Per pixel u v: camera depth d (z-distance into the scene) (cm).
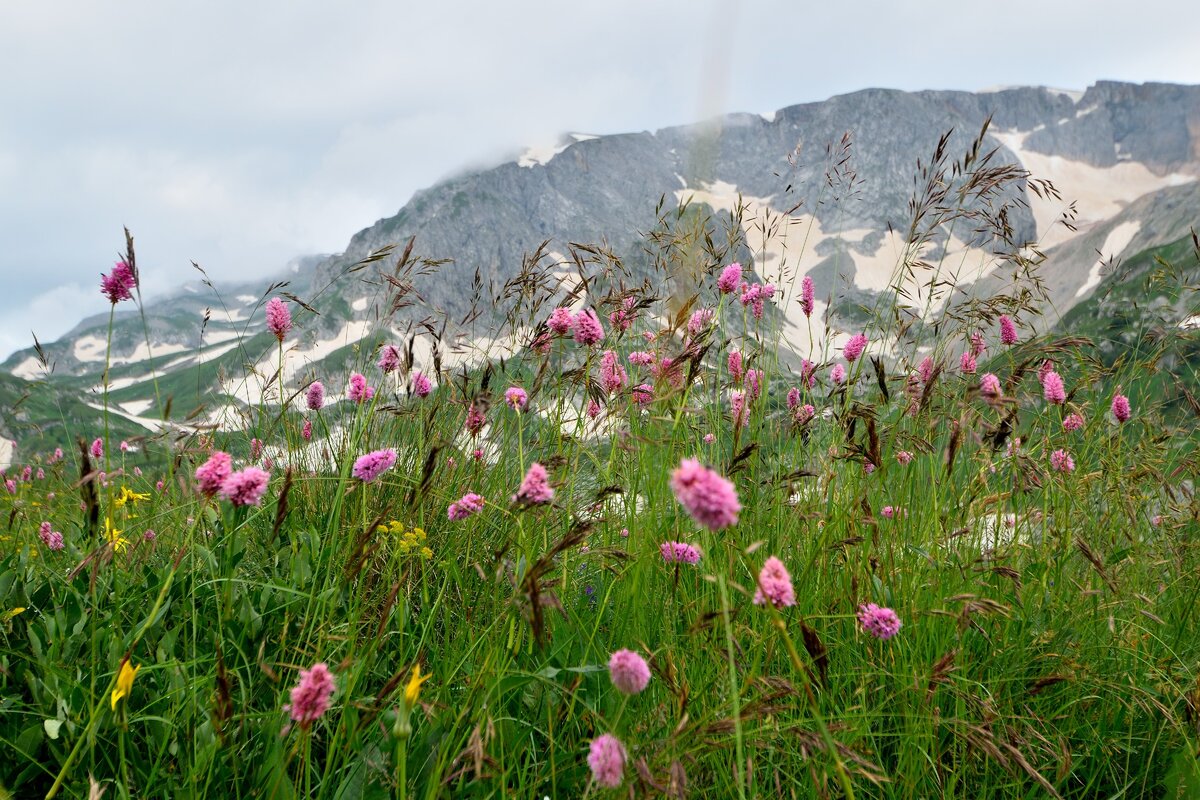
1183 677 96
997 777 85
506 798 69
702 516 54
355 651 86
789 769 80
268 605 92
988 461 107
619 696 79
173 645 82
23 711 73
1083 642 102
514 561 95
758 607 85
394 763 71
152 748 74
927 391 98
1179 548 119
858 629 91
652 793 61
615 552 85
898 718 88
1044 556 108
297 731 73
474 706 75
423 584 99
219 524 107
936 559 98
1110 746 91
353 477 91
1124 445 131
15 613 86
